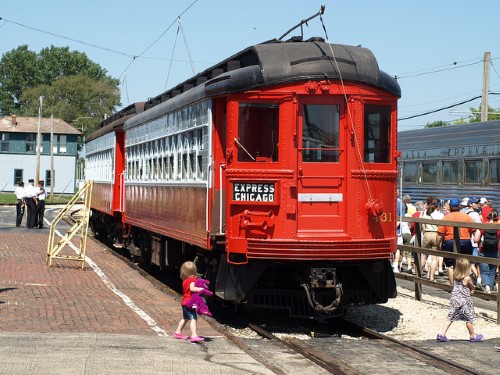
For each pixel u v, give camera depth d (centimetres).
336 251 1128
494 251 1602
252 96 1142
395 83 1191
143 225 1828
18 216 3450
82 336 981
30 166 9306
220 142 1227
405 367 916
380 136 1177
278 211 1138
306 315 1162
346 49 1177
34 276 1672
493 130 2372
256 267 1163
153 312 1237
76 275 1739
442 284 1449
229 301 1309
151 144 1752
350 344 1062
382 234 1175
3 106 10869
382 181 1175
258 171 1143
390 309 1420
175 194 1482
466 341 1129
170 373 795
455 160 2564
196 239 1304
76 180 9488
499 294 1272
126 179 2125
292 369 887
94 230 3041
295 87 1138
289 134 1137
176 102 1464
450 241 1625
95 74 11006
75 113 10094
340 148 1150
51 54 10988
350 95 1148
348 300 1184
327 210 1148
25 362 813
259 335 1148
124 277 1753
